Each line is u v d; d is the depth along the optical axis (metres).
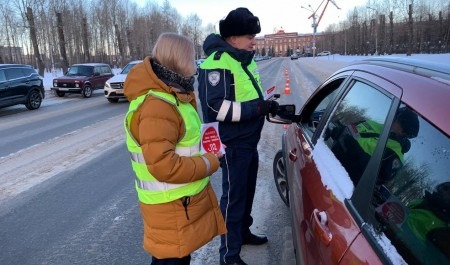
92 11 64.81
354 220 1.62
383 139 1.70
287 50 169.88
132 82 2.00
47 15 50.09
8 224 4.17
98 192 5.07
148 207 2.12
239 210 2.96
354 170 1.88
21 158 6.89
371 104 2.00
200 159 2.05
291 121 3.55
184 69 2.04
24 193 5.09
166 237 2.12
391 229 1.40
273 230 3.84
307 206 2.21
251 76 2.76
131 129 2.04
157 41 2.06
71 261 3.42
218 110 2.66
